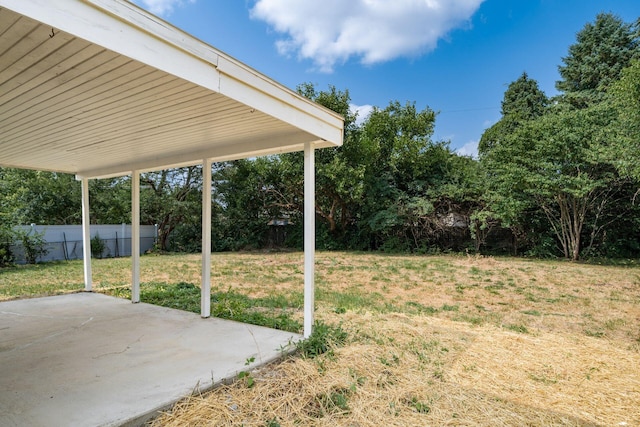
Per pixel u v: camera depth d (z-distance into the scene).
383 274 8.28
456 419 2.14
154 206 14.32
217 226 15.52
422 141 13.49
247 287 6.75
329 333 3.54
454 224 12.78
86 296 5.54
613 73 15.12
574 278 7.48
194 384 2.40
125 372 2.60
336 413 2.19
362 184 12.58
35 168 5.45
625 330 3.99
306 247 3.38
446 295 5.98
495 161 11.21
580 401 2.39
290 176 13.55
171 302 5.09
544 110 15.71
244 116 2.80
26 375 2.54
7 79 2.08
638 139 7.68
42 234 11.20
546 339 3.67
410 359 3.07
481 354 3.23
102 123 2.99
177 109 2.64
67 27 1.50
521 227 11.52
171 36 1.93
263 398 2.32
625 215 10.34
